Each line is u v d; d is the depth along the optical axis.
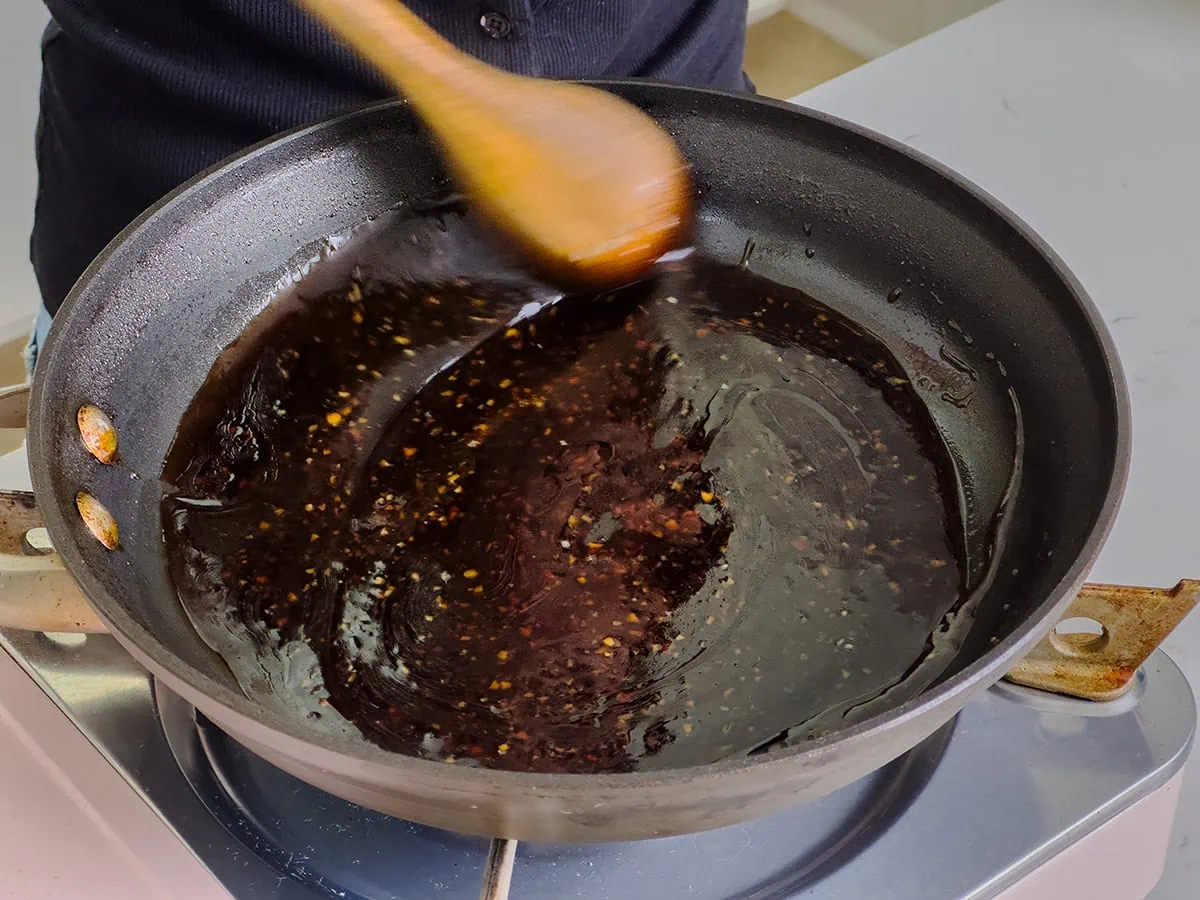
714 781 0.48
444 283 0.71
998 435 0.64
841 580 0.61
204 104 0.71
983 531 0.62
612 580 0.61
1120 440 0.55
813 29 1.35
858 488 0.64
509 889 0.57
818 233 0.70
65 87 0.76
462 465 0.65
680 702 0.58
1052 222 0.80
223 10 0.69
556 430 0.66
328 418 0.66
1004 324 0.64
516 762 0.56
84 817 0.61
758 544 0.62
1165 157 0.84
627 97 0.68
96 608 0.51
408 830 0.58
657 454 0.66
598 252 0.71
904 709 0.49
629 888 0.57
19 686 0.63
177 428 0.64
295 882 0.57
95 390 0.61
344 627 0.60
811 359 0.69
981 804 0.58
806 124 0.68
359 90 0.71
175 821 0.58
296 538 0.62
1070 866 0.59
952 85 0.89
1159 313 0.76
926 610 0.60
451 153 0.69
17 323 1.07
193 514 0.63
